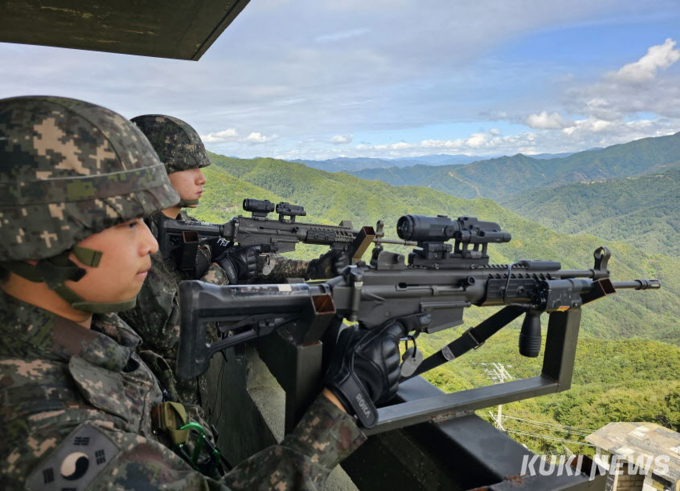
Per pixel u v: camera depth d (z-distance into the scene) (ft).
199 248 9.43
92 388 3.38
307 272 10.91
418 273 6.16
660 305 653.30
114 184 3.30
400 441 6.18
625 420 158.51
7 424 2.87
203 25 9.06
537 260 7.28
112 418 3.36
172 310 8.06
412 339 6.21
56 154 3.15
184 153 9.62
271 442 8.54
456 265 6.56
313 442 4.22
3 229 3.08
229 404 11.23
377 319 5.83
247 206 14.71
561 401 179.63
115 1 7.93
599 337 553.64
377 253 5.78
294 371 5.08
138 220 3.63
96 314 4.38
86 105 3.49
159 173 3.70
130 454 3.15
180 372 4.31
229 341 4.65
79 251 3.26
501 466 5.08
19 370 3.16
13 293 3.39
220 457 5.23
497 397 6.47
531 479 4.86
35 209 3.08
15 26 8.98
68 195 3.14
